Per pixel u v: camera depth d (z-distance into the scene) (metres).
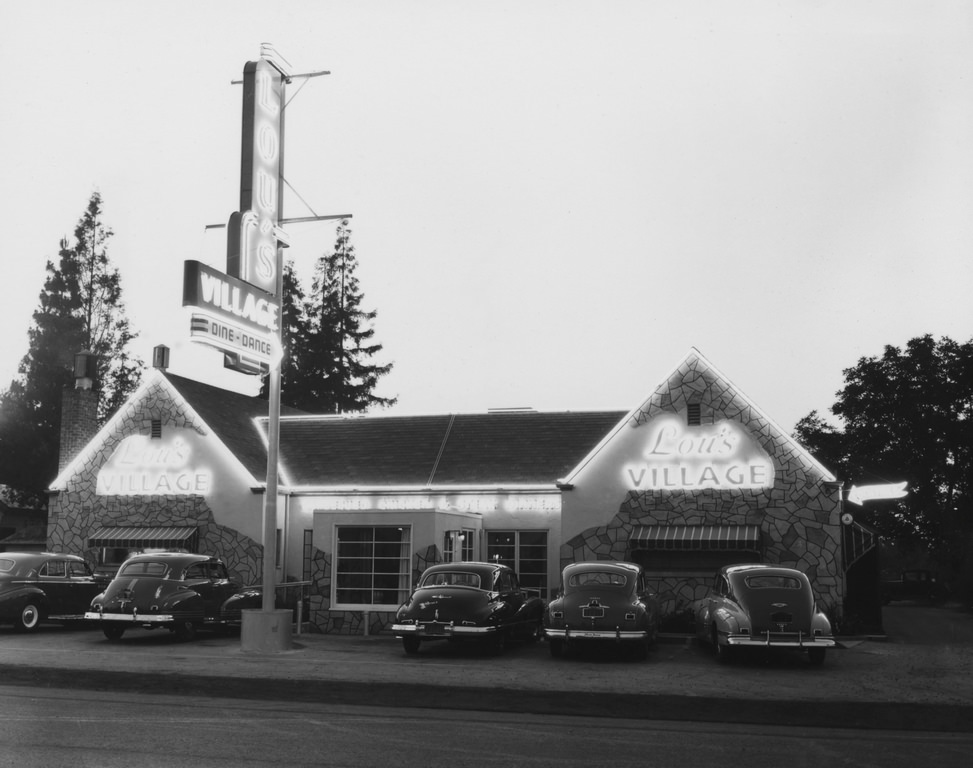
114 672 13.09
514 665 16.02
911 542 58.59
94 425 30.14
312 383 61.28
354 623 22.02
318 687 12.20
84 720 10.16
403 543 22.23
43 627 23.83
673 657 17.53
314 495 25.88
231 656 16.72
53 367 50.34
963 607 40.78
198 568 20.89
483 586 17.95
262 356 18.38
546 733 9.79
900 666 16.23
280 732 9.61
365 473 26.47
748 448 22.61
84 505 27.11
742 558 22.38
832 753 8.98
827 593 21.73
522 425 28.25
